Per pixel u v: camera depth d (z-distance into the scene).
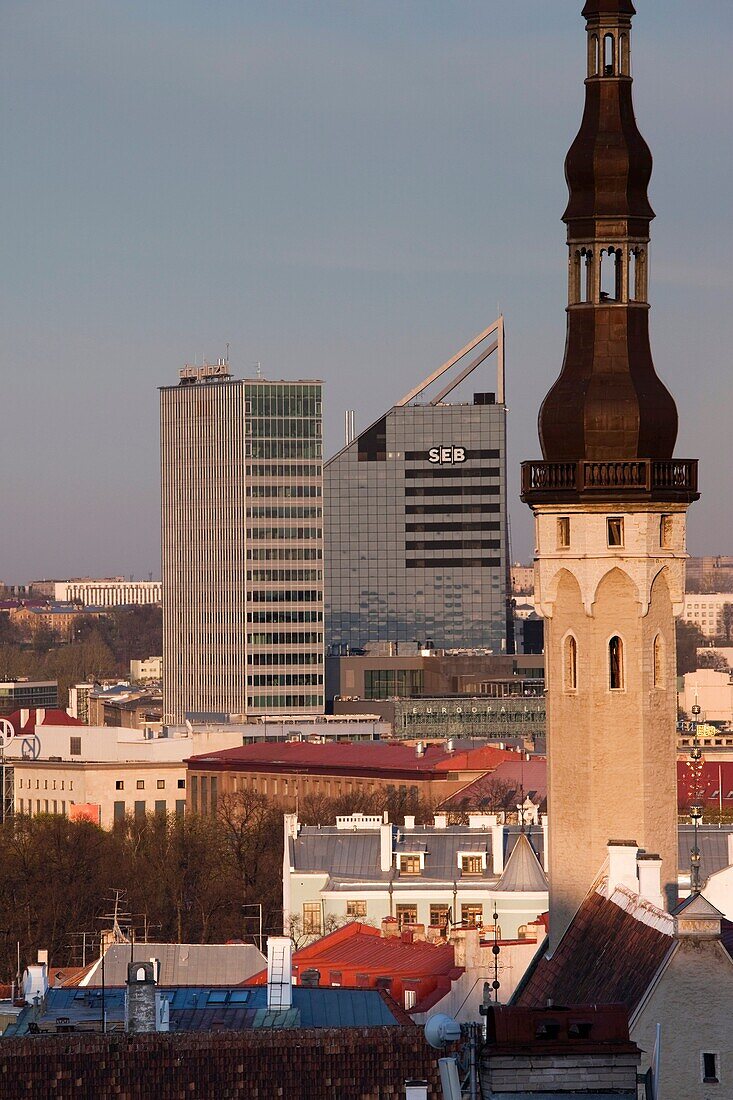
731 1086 183.50
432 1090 182.38
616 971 198.25
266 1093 184.50
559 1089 159.38
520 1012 160.50
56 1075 183.88
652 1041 183.75
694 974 184.25
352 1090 184.88
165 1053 185.62
